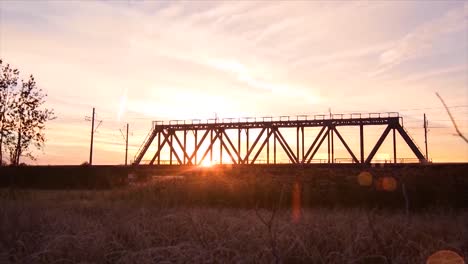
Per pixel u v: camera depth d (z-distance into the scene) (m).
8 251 9.05
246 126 63.91
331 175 27.64
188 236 10.66
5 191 20.83
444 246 9.30
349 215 14.38
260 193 24.98
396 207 22.47
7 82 21.17
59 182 51.88
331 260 8.84
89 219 13.93
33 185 51.34
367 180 25.80
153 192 26.56
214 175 34.62
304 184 26.39
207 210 17.61
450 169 26.92
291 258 8.88
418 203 22.83
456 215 17.05
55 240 9.22
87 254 8.95
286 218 13.44
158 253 8.85
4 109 21.25
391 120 56.50
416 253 9.11
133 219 12.73
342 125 58.97
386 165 43.91
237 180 27.91
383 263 8.59
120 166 57.00
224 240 9.79
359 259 8.64
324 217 13.35
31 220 12.01
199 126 66.88
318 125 59.97
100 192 34.72
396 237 9.91
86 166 54.91
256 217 13.70
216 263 8.59
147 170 57.31
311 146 59.69
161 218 12.88
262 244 9.33
